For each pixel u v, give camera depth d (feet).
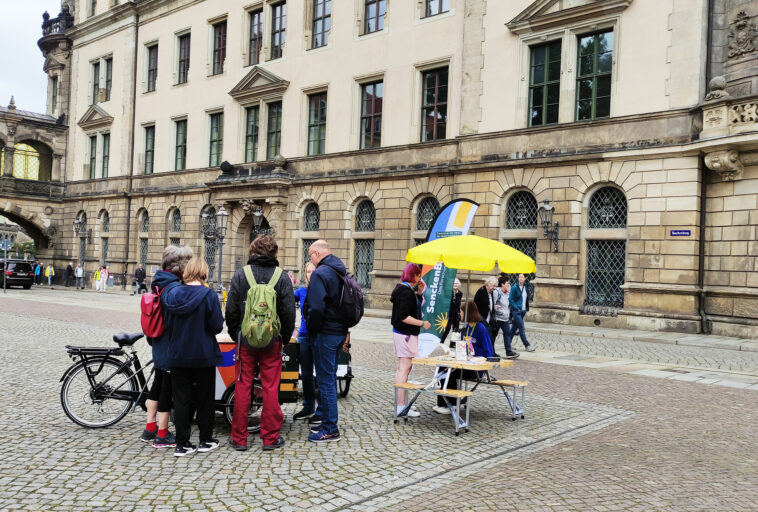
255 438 24.99
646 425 27.99
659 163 64.95
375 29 94.53
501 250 30.35
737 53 61.82
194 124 123.44
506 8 77.87
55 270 159.53
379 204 90.84
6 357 42.63
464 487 19.61
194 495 18.43
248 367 23.32
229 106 116.16
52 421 26.32
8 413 27.40
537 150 74.23
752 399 33.73
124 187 138.51
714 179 63.21
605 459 22.81
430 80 87.92
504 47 77.77
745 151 60.03
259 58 111.55
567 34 72.38
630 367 44.09
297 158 102.58
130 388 25.88
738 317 60.80
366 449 23.61
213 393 23.16
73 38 156.46
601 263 69.67
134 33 138.10
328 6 100.99
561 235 71.46
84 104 152.56
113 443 23.49
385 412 29.86
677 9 64.85
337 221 96.12
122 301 105.19
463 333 33.24
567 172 71.26
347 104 96.43
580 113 72.28
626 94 68.08
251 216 108.78
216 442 23.38
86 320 70.64
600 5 69.05
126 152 138.51
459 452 23.48
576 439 25.63
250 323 22.03
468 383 37.55
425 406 31.81
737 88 61.11
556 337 61.77
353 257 95.45
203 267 22.94
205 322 22.44
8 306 89.51
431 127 87.45
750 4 60.90
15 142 152.56
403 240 87.92
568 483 20.08
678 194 63.72
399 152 89.51
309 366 27.96
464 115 81.20
